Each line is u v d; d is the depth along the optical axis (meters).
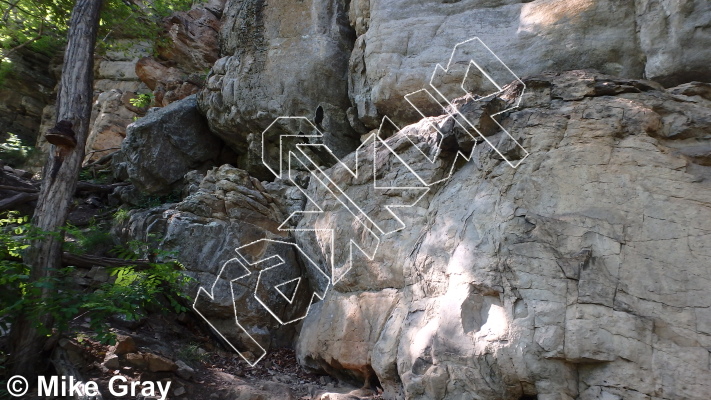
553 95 5.34
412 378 4.93
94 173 11.24
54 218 5.89
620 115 4.93
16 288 5.46
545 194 4.87
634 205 4.54
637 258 4.33
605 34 6.30
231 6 10.17
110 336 5.20
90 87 6.46
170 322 7.02
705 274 4.12
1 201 8.48
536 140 5.14
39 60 17.58
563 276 4.38
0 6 13.38
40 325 5.19
